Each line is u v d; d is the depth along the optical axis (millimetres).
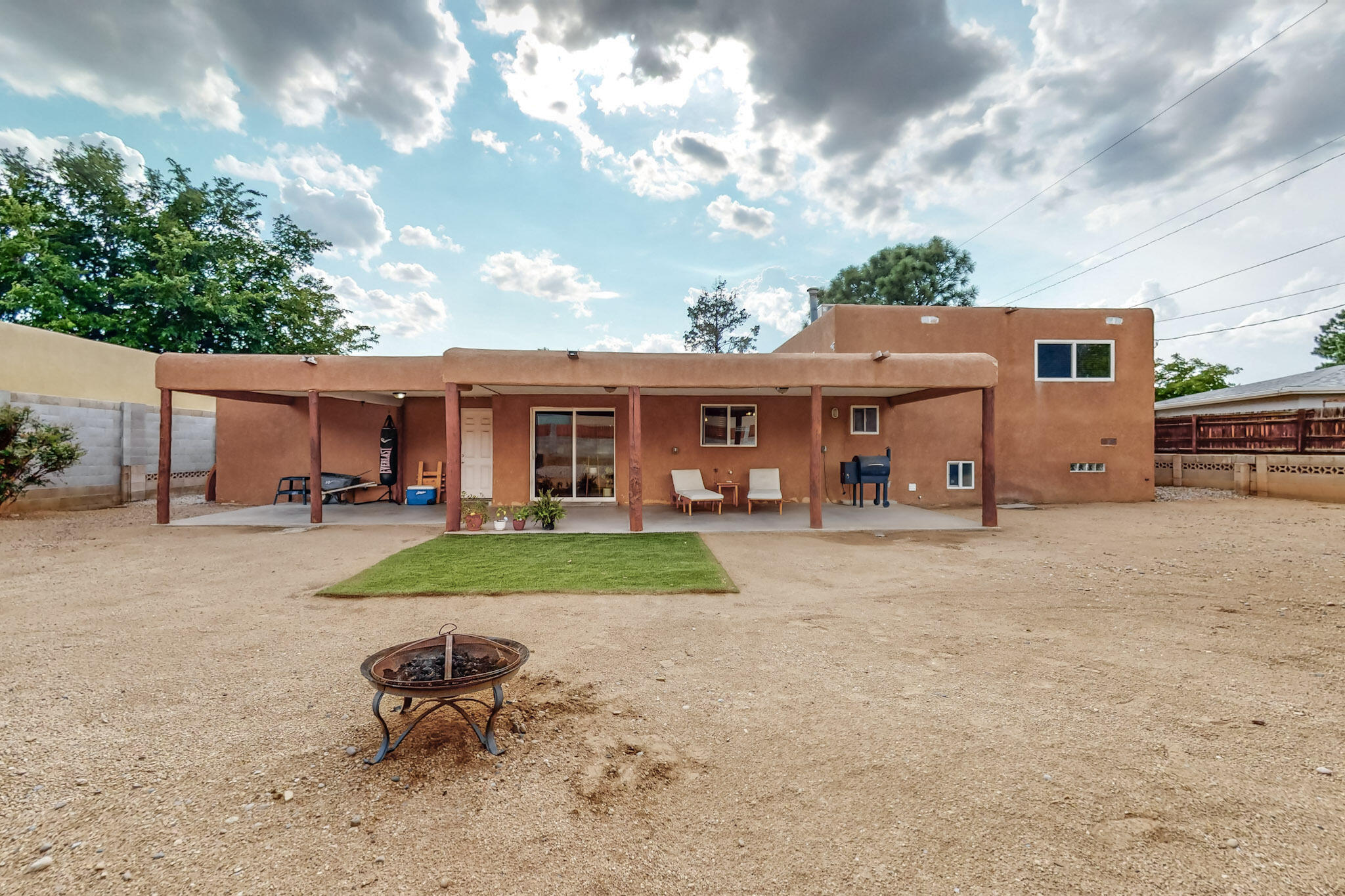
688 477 11148
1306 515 9734
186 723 2797
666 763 2445
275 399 11461
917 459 11930
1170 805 2094
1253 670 3393
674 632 4176
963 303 31188
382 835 1984
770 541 7840
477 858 1866
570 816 2094
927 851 1868
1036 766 2377
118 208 18328
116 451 11898
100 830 1988
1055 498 12117
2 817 2059
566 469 11500
